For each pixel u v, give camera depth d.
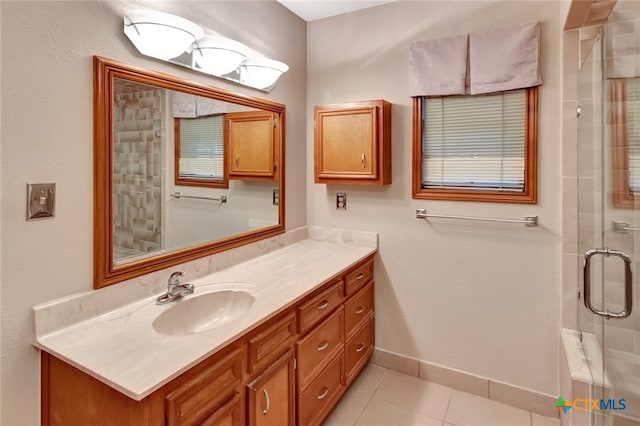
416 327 2.41
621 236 1.33
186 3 1.70
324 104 2.61
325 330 1.87
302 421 1.69
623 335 1.30
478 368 2.24
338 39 2.53
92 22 1.34
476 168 2.18
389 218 2.44
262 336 1.41
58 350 1.15
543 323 2.05
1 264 1.15
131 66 1.47
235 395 1.29
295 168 2.58
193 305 1.60
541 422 2.00
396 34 2.34
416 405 2.14
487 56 2.04
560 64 1.92
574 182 1.92
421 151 2.31
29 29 1.18
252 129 2.17
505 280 2.13
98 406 1.09
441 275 2.31
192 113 1.78
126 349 1.16
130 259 1.52
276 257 2.23
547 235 2.01
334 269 1.98
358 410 2.09
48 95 1.23
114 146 1.43
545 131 1.97
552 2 1.92
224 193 1.99
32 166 1.20
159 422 1.02
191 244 1.81
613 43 1.37
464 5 2.12
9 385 1.18
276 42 2.32
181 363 1.08
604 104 1.46
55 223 1.27
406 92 2.33
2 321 1.15
